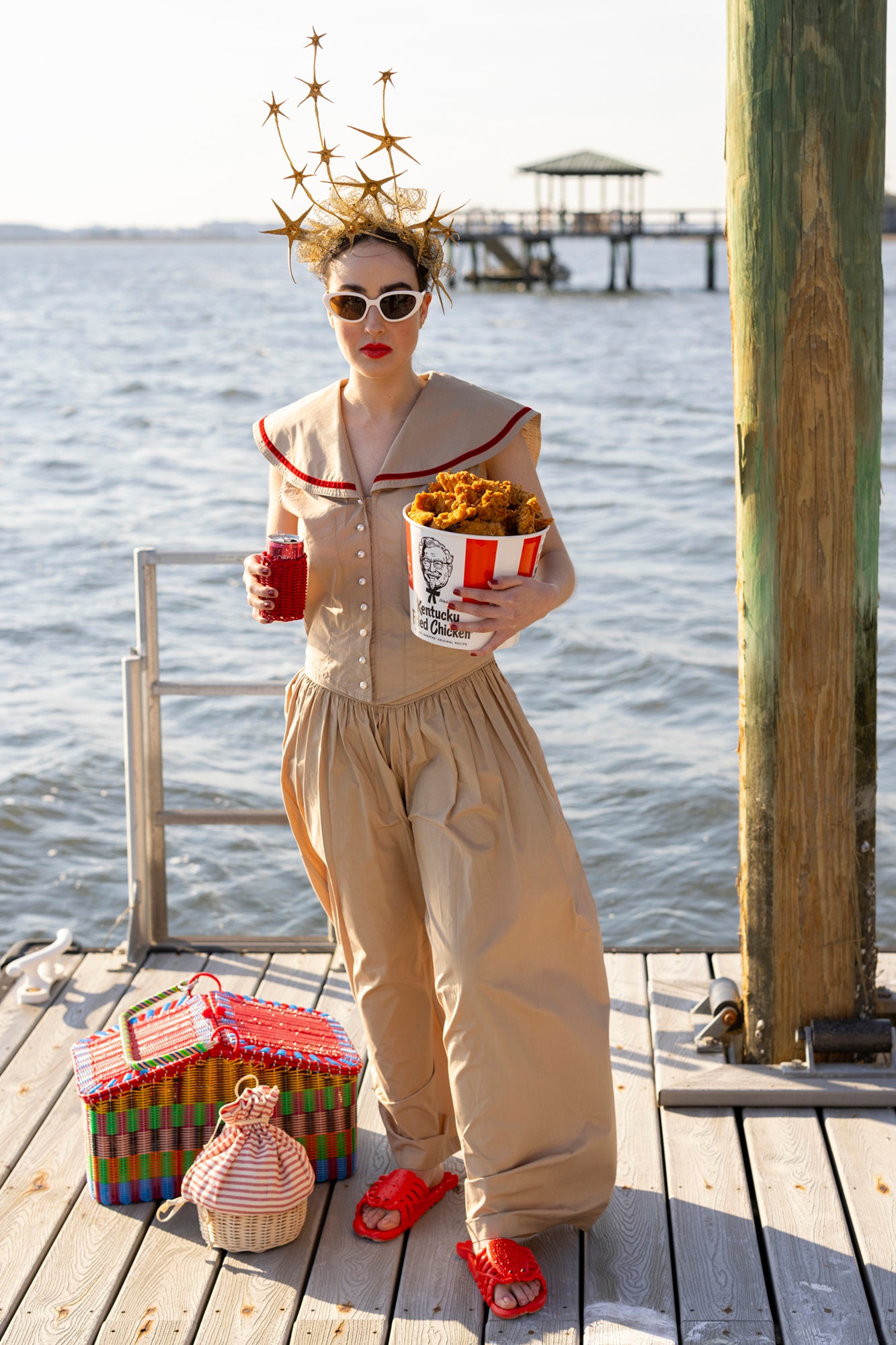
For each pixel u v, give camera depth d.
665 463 17.31
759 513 2.83
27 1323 2.24
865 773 2.89
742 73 2.69
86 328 45.88
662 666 8.91
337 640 2.32
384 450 2.29
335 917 2.49
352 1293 2.31
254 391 26.73
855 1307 2.26
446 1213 2.54
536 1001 2.27
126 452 19.00
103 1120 2.51
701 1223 2.48
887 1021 2.96
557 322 44.84
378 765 2.30
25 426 21.84
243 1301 2.29
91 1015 3.28
